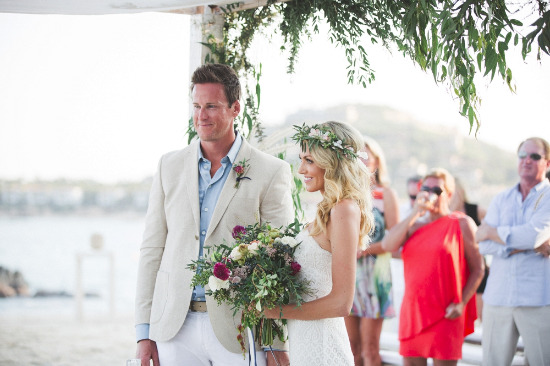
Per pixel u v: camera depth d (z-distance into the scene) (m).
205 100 3.08
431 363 5.02
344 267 2.64
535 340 4.33
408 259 4.55
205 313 3.11
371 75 3.64
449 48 2.94
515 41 2.90
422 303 4.43
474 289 4.53
